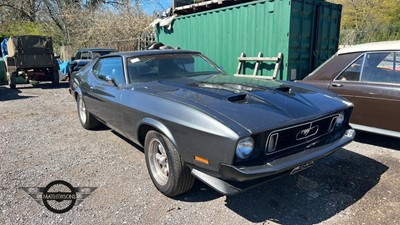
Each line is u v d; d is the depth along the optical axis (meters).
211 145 2.43
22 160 4.20
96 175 3.67
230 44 7.61
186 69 4.25
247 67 7.25
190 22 8.95
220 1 7.57
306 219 2.73
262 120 2.46
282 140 2.57
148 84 3.71
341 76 4.59
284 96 3.02
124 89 3.74
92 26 22.72
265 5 6.54
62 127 5.92
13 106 8.24
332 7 7.22
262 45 6.78
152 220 2.74
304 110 2.78
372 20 26.20
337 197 3.08
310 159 2.56
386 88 4.05
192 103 2.79
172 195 3.06
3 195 3.24
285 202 3.01
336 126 3.15
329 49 7.50
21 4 25.47
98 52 13.53
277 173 2.38
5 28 24.56
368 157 4.07
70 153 4.43
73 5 24.94
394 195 3.09
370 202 2.97
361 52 4.44
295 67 6.58
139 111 3.24
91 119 5.41
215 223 2.68
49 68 12.71
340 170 3.70
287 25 6.16
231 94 2.97
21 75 12.59
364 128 4.36
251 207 2.93
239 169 2.30
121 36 21.23
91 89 4.75
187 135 2.63
